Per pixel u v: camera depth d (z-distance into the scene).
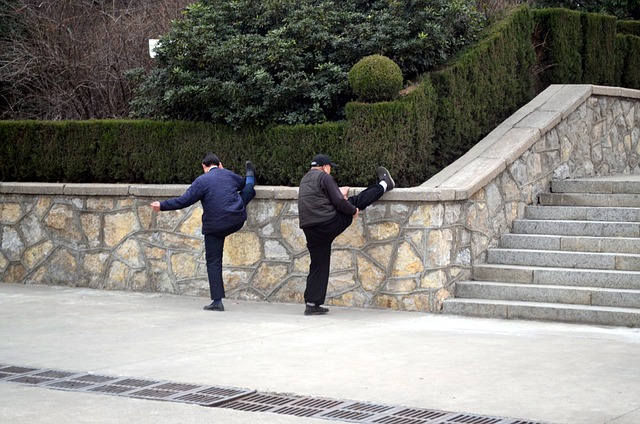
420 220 10.21
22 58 15.73
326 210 9.91
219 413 6.19
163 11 15.95
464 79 12.10
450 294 10.40
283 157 11.55
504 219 11.35
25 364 7.75
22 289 12.27
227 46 12.12
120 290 12.12
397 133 10.92
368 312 10.29
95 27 16.16
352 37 12.25
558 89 13.26
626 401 6.31
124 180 12.65
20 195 12.79
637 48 15.69
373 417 6.06
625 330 9.14
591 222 11.02
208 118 12.48
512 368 7.36
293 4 12.65
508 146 11.55
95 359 7.91
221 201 10.42
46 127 12.98
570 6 18.83
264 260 11.19
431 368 7.41
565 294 9.95
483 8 13.60
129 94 15.38
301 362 7.68
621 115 13.89
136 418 6.09
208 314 10.26
